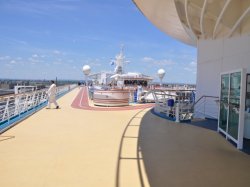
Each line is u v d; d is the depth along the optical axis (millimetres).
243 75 7402
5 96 10352
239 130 7438
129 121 12422
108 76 51594
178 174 5352
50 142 7844
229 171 5574
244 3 10445
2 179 4930
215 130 10289
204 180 5051
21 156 6371
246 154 6902
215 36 13219
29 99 16281
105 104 19812
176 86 40188
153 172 5438
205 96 13562
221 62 12734
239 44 11312
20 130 9656
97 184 4766
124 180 4977
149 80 44500
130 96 24219
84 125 11016
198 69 14734
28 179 4941
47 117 13297
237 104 7797
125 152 6898
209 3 10539
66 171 5398
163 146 7637
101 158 6332
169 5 11180
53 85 17500
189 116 14023
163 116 13992
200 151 7141
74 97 29438
